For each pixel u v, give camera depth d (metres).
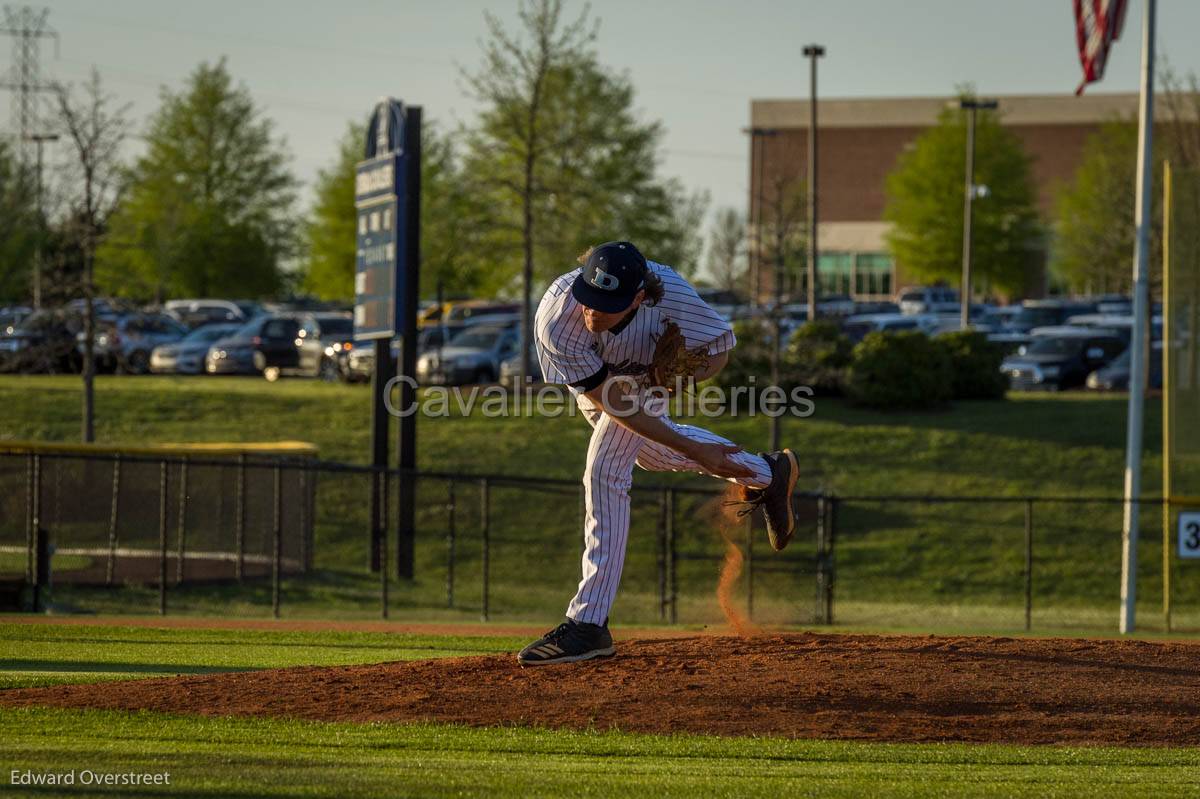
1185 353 43.94
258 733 15.57
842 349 76.12
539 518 60.69
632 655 19.36
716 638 20.77
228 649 26.38
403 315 52.69
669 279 16.73
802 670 18.30
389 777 13.51
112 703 17.30
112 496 56.16
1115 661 19.17
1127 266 135.88
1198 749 15.38
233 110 146.38
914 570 54.84
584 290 15.78
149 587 46.16
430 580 52.41
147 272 130.12
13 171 92.38
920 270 164.12
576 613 18.75
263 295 154.88
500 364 88.12
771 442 67.25
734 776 13.84
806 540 57.72
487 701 17.09
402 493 52.62
